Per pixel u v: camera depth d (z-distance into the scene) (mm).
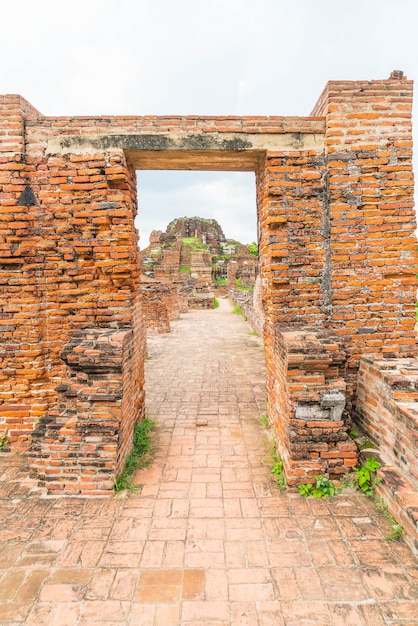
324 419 4211
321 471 4164
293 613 2693
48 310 5113
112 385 4375
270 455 5016
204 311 27125
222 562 3174
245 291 32438
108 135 4895
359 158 4887
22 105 4906
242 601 2795
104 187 4918
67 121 4910
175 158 5328
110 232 4965
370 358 4848
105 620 2652
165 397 7543
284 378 4445
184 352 12117
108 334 4660
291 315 5090
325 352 4223
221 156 5246
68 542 3426
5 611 2725
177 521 3711
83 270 5043
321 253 5020
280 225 4996
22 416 5180
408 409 3822
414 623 2611
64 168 4941
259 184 5891
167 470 4672
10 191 4910
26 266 4996
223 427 5969
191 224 54188
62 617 2678
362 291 5016
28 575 3049
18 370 5090
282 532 3529
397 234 4953
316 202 4984
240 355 11594
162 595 2854
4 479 4512
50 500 4086
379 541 3398
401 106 4883
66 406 4480
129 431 4938
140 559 3215
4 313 5055
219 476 4523
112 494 4156
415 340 5043
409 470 3781
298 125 4945
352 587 2904
